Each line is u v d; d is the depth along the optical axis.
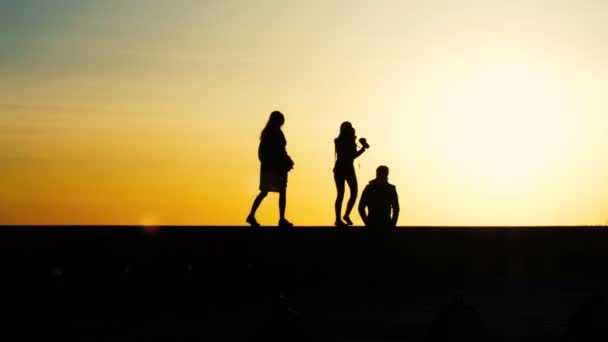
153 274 27.34
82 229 27.20
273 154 28.38
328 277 27.62
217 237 27.42
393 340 21.95
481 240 29.09
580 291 28.44
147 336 22.73
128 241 27.33
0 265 26.80
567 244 29.98
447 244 28.73
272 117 28.73
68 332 23.38
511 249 29.36
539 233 29.77
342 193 31.08
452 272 28.81
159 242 27.42
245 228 27.42
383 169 29.73
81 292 27.03
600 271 30.20
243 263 27.39
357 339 22.22
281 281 27.47
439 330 20.75
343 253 27.77
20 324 24.88
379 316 25.03
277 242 27.48
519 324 23.50
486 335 20.81
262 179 28.34
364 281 27.97
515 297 27.03
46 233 27.03
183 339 22.39
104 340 22.36
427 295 27.86
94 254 27.23
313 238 27.56
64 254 27.09
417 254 28.38
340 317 24.83
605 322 21.73
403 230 28.28
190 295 27.19
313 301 27.03
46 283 26.91
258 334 22.47
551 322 24.12
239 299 27.30
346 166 30.89
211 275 27.38
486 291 28.58
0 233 26.84
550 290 28.67
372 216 29.64
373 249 28.05
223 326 24.02
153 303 26.86
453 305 21.00
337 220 31.12
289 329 22.34
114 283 27.19
